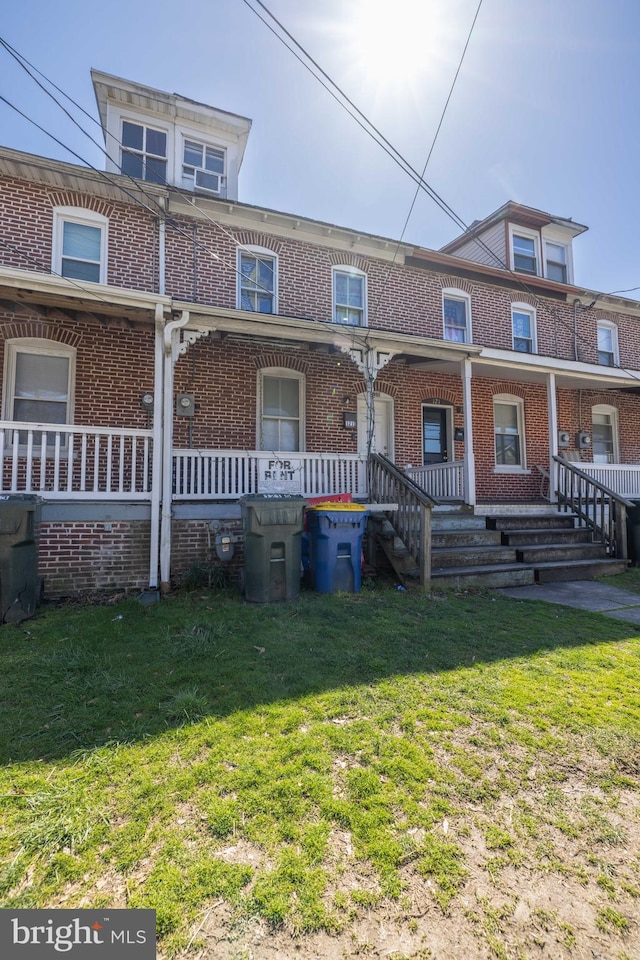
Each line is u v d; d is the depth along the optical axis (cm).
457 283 1164
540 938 167
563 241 1409
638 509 895
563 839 213
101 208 841
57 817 219
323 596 632
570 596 670
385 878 189
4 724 301
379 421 1062
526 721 313
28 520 534
